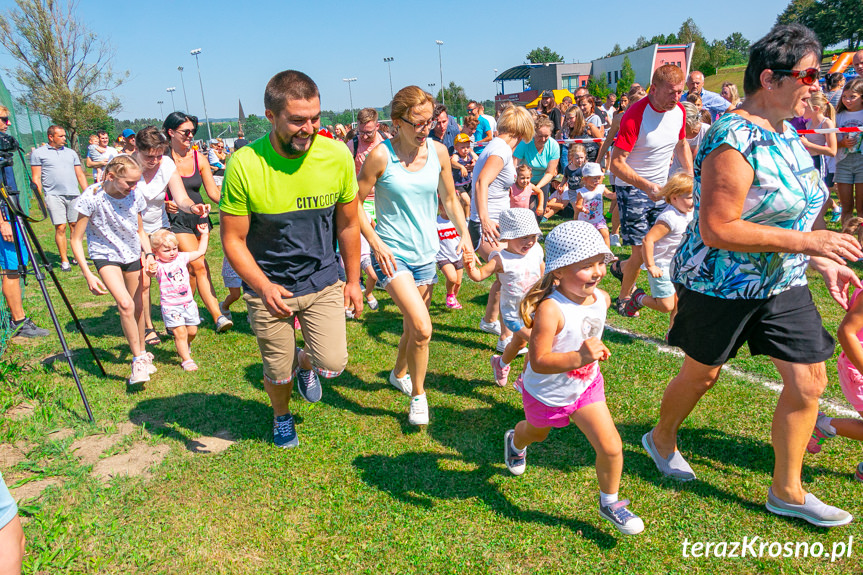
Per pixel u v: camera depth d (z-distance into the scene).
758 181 2.56
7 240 5.66
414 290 3.68
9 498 1.75
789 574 2.58
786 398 2.77
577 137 10.91
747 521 2.91
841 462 3.29
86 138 32.66
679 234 4.66
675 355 4.79
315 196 3.24
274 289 3.09
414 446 3.70
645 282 6.78
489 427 3.88
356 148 7.95
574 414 2.83
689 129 6.05
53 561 2.80
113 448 3.80
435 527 2.97
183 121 5.64
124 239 4.63
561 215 11.05
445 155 4.03
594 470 3.35
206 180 5.86
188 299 4.96
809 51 2.41
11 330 5.79
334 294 3.59
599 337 2.93
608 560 2.73
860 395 3.09
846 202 7.64
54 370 5.07
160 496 3.30
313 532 2.97
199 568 2.77
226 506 3.20
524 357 4.91
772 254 2.68
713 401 3.97
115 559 2.83
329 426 3.97
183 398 4.49
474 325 5.79
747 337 2.92
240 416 4.18
